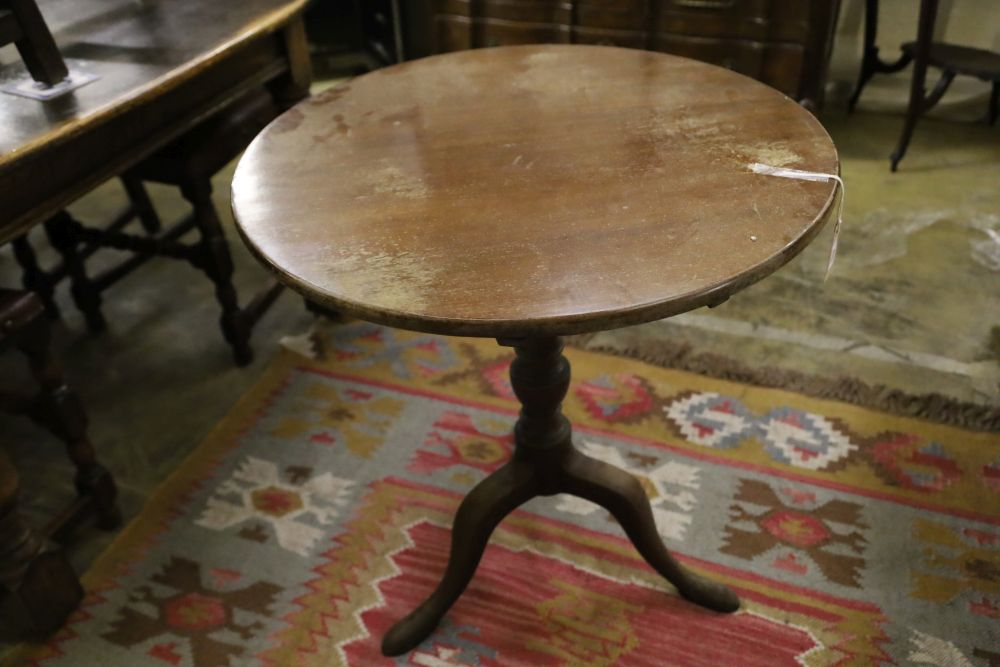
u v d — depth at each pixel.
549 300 0.85
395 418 1.81
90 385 1.98
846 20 2.97
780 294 2.12
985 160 2.63
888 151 2.71
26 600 1.35
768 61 2.44
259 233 0.98
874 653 1.31
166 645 1.39
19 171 1.25
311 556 1.53
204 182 1.73
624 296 0.84
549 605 1.42
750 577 1.44
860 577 1.43
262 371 1.99
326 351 2.02
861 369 1.86
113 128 1.41
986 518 1.51
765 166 1.04
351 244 0.96
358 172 1.09
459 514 1.30
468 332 0.83
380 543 1.54
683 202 0.98
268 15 1.65
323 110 1.26
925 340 1.94
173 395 1.94
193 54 1.50
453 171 1.08
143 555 1.54
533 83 1.31
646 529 1.32
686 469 1.65
